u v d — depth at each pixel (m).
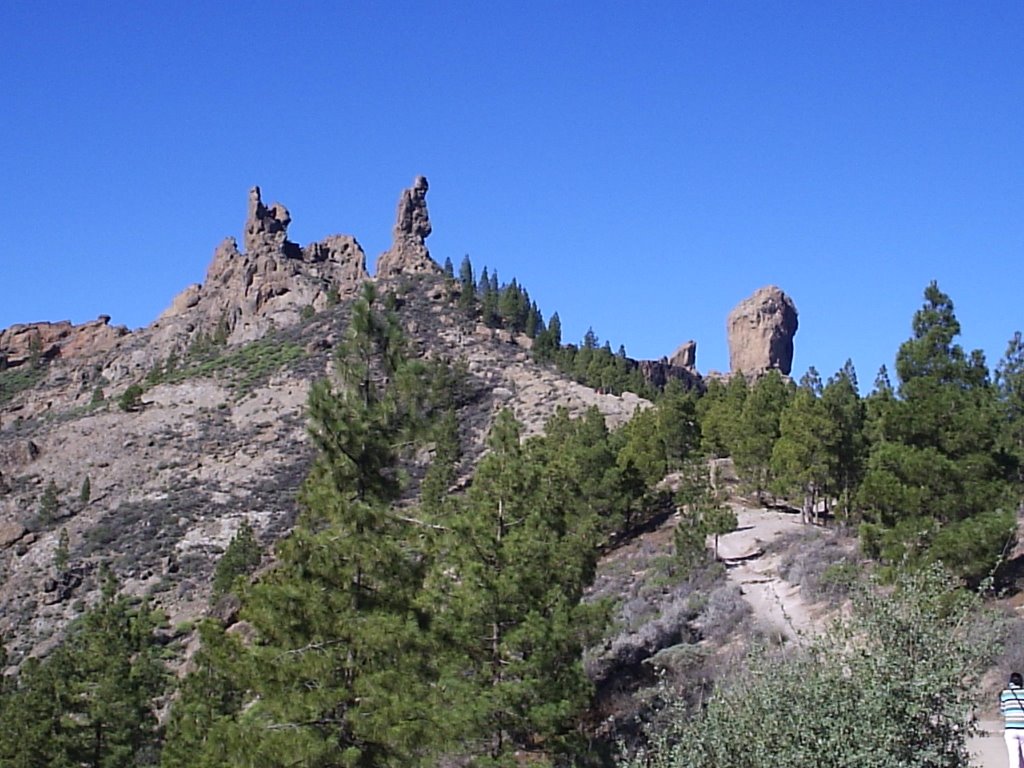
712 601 38.59
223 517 93.38
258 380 134.62
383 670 20.80
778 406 67.25
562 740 24.81
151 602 75.25
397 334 23.91
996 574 29.08
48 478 110.81
